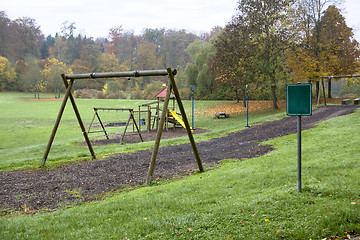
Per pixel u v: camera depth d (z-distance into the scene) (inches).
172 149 594.6
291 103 225.0
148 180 352.2
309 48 1459.2
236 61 1347.2
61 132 1054.4
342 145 426.0
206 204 229.9
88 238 178.2
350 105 1214.3
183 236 172.7
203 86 2053.4
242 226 178.7
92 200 303.0
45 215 243.6
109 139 845.2
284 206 200.8
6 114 1555.1
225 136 759.1
